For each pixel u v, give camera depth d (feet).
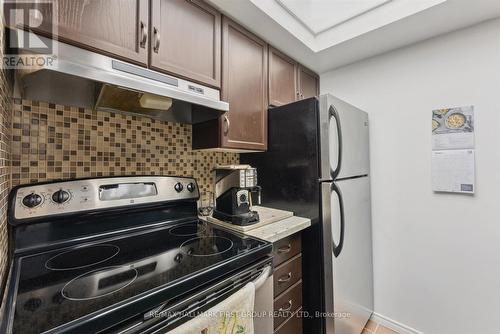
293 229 4.17
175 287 2.23
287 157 5.11
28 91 2.94
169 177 4.33
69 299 1.98
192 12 3.83
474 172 4.83
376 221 6.18
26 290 2.14
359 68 6.39
